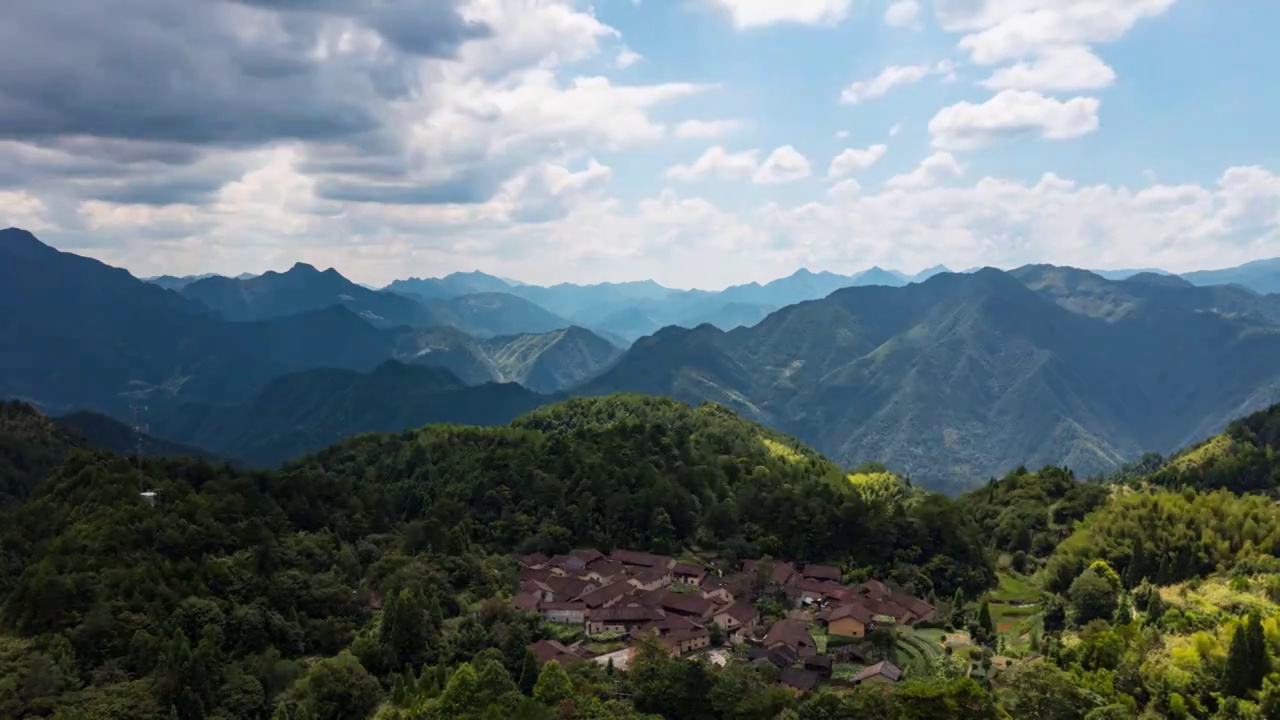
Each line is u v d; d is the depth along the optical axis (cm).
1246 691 13375
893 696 13800
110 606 17950
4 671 16212
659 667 15400
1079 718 13225
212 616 18300
